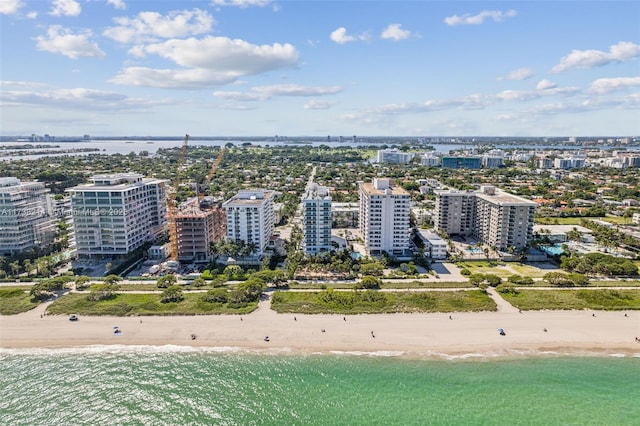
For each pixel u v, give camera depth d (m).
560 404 108.50
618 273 190.38
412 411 105.69
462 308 156.75
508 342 136.50
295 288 177.62
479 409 106.56
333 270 196.00
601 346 135.00
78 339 138.25
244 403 108.38
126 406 107.12
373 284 174.75
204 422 101.69
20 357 128.62
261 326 145.75
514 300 162.75
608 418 103.62
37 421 101.81
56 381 117.19
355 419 102.94
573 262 196.88
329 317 151.62
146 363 125.75
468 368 123.31
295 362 126.12
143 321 149.00
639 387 115.56
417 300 162.50
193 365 124.75
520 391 113.50
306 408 106.62
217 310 155.75
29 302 162.38
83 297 166.38
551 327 145.12
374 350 132.38
